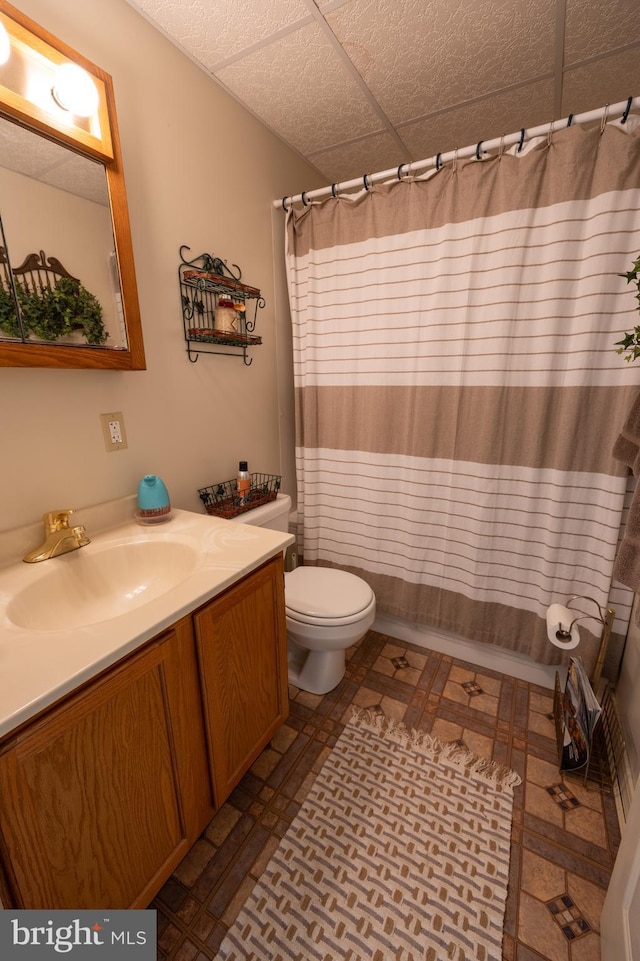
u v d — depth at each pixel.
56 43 0.93
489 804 1.22
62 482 1.13
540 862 1.07
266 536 1.19
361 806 1.21
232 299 1.60
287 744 1.42
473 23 1.18
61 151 0.98
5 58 0.85
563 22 1.18
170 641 0.85
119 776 0.78
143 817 0.85
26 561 1.01
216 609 0.96
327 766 1.34
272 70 1.38
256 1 1.11
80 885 0.73
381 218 1.60
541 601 1.56
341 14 1.15
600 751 1.39
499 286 1.41
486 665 1.81
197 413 1.54
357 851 1.09
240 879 1.03
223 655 1.01
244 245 1.67
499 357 1.45
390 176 1.54
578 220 1.27
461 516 1.66
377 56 1.31
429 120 1.64
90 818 0.73
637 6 1.12
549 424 1.44
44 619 0.94
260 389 1.87
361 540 1.97
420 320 1.60
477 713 1.56
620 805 1.19
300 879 1.03
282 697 1.31
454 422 1.60
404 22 1.17
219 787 1.05
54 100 0.95
